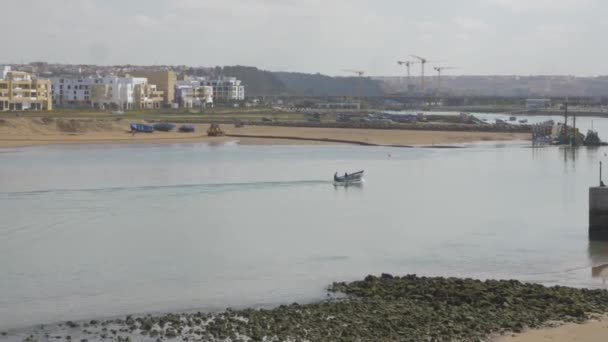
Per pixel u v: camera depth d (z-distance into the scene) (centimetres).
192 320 4950
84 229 8238
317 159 17000
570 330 4650
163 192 11225
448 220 9006
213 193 11231
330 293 5634
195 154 18025
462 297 5291
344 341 4397
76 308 5322
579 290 5584
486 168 15488
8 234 7900
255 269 6488
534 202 10538
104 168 14525
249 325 4769
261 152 18788
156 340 4578
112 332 4747
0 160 15962
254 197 10906
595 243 7612
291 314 4972
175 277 6209
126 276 6238
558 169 15350
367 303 5194
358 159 17162
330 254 7094
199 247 7375
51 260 6781
